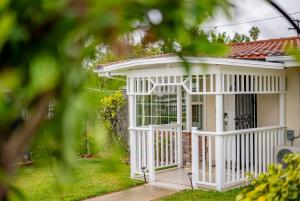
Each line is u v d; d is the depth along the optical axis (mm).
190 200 7262
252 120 9977
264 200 3053
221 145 7844
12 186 756
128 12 671
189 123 10969
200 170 9680
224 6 714
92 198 7648
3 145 690
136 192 8078
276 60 8266
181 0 698
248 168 8430
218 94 7785
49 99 679
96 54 757
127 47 722
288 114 9234
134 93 9344
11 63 698
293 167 3455
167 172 9844
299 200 3131
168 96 11297
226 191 7773
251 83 8398
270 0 991
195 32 810
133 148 9375
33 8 679
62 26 654
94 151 773
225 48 828
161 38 792
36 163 804
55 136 717
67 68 671
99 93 785
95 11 619
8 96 679
